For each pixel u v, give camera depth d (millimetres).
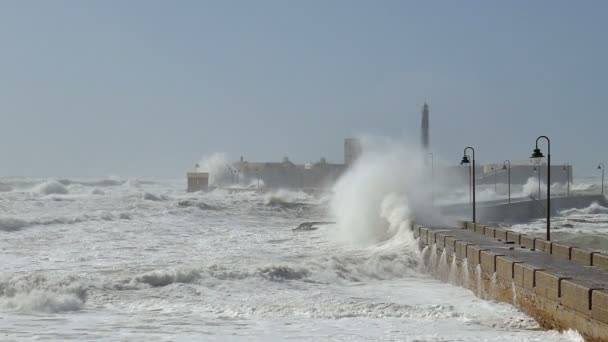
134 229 44781
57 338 15617
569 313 15633
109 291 21312
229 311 19266
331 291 22453
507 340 15547
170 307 19734
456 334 16328
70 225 45406
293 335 16203
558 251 22312
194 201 67062
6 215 50375
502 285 19938
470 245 23328
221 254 32594
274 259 30188
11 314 18469
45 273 24531
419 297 21594
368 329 16953
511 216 63500
